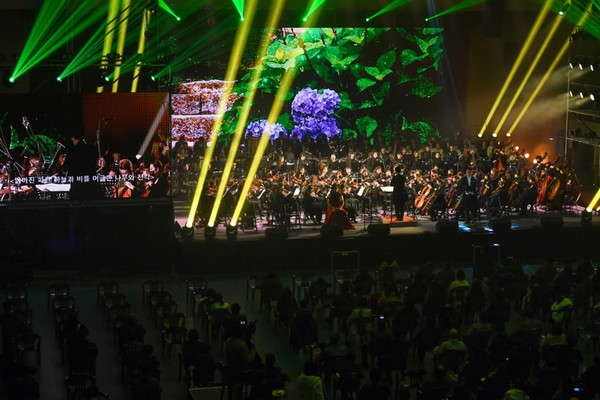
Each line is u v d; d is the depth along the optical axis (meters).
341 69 48.00
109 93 33.97
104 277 35.03
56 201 34.41
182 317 27.00
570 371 22.55
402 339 25.33
